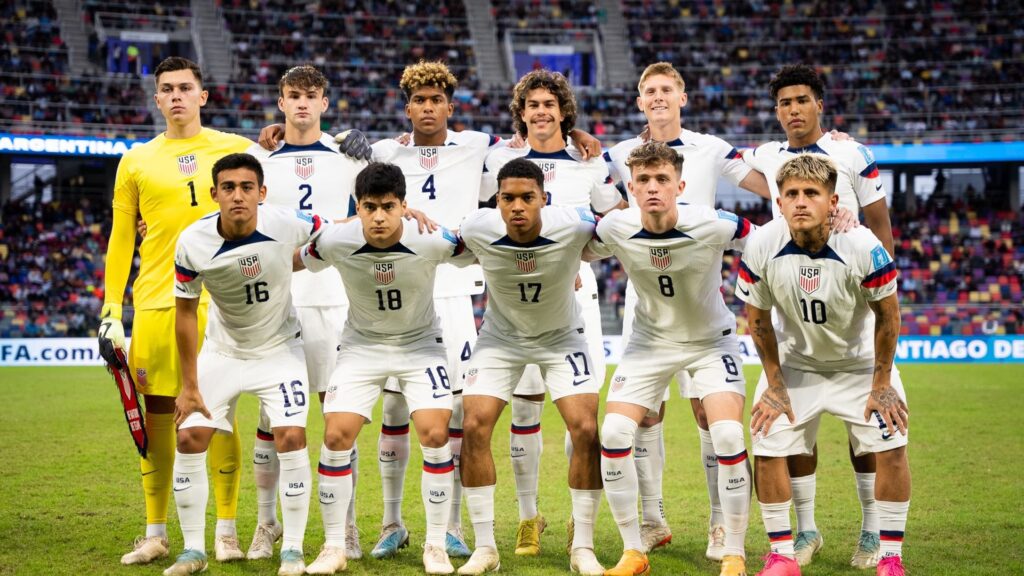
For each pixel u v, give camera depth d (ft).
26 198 92.58
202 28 100.78
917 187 101.14
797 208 15.24
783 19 108.27
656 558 17.95
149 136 81.10
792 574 15.99
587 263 20.58
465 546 18.47
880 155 83.61
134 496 23.43
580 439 16.75
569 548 18.47
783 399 16.39
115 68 97.09
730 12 111.24
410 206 20.49
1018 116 92.32
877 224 19.62
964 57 100.89
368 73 101.71
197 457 16.80
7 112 84.69
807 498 17.94
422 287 17.21
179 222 18.69
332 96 98.12
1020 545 18.52
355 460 18.60
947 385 50.47
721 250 16.44
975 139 84.33
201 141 19.38
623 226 16.48
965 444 31.48
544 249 16.47
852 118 95.25
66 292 81.61
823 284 15.74
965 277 84.64
